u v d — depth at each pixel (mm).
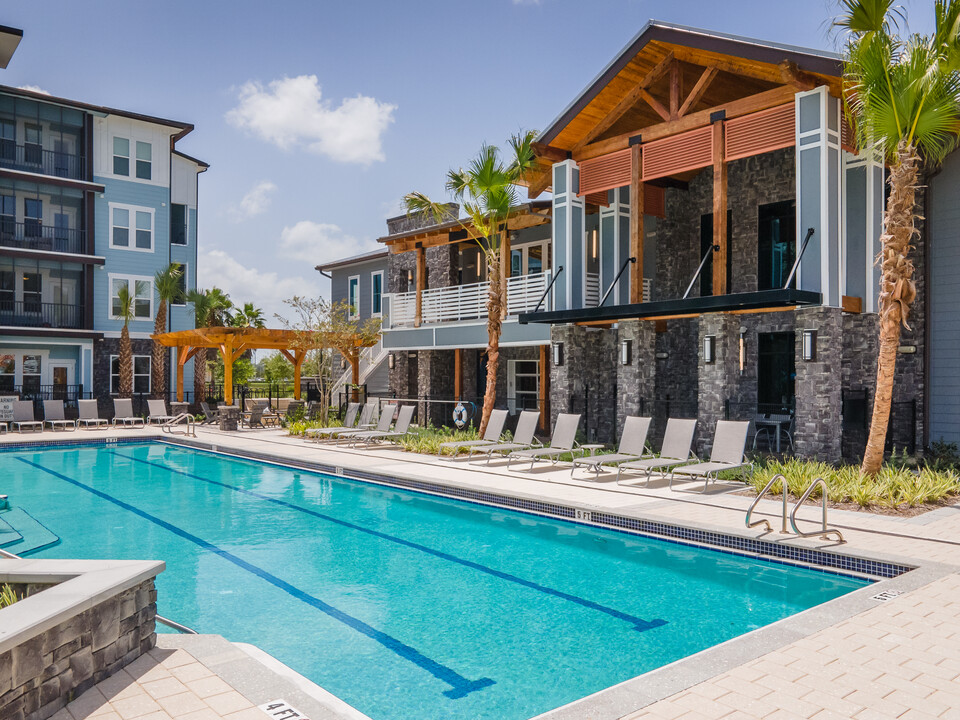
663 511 8430
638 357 13812
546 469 12250
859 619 4723
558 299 15672
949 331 13008
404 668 4766
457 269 21812
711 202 16344
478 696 4340
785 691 3625
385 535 8586
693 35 12375
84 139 26656
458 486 10531
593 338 15906
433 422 20953
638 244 13867
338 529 8922
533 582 6699
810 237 11297
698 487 10273
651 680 3766
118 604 3998
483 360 22594
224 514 9883
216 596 6312
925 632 4477
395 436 16953
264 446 16406
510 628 5504
